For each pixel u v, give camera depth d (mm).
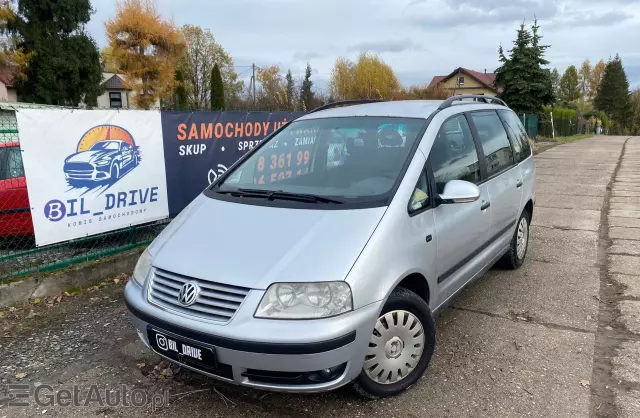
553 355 3762
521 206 5309
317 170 3885
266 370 2703
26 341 4137
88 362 3799
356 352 2832
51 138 5016
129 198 5824
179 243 3229
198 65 53844
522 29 25531
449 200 3506
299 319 2691
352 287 2791
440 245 3555
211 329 2732
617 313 4492
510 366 3611
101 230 5574
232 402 3262
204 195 3891
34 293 4887
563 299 4824
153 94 38031
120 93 49656
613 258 6082
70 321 4512
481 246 4344
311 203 3344
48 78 33594
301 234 3025
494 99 5453
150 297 3068
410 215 3293
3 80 34625
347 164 3762
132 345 4055
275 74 55562
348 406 3174
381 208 3193
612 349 3840
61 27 34625
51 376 3611
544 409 3111
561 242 6828
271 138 4465
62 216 5191
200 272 2906
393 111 4184
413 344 3285
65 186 5180
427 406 3156
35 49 33438
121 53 36594
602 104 83000
